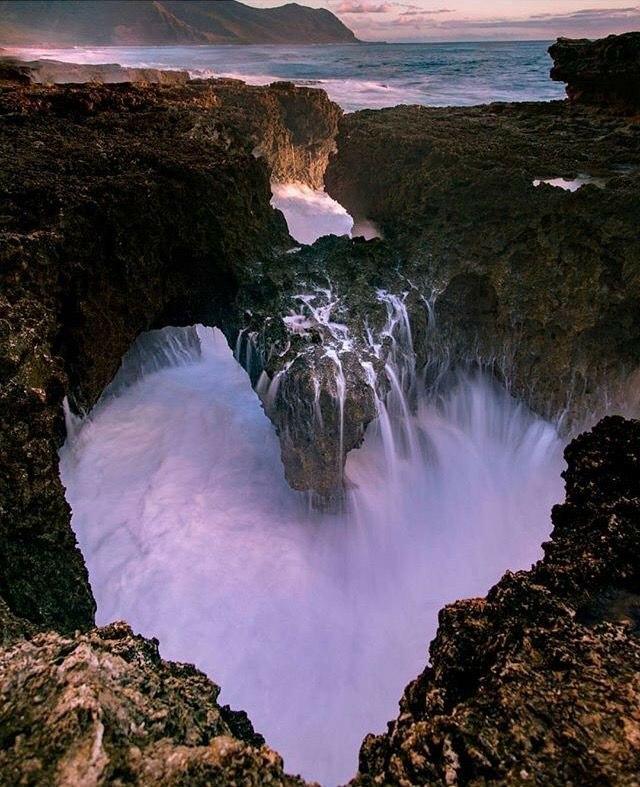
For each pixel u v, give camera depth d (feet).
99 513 25.57
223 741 8.68
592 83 45.78
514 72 190.29
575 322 26.84
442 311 30.35
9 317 21.07
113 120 37.81
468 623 11.93
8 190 25.54
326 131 68.13
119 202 26.71
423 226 32.35
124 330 28.30
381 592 24.18
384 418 27.66
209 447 29.63
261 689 20.10
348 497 26.61
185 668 11.59
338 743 18.48
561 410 28.17
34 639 10.44
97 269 26.32
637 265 25.63
